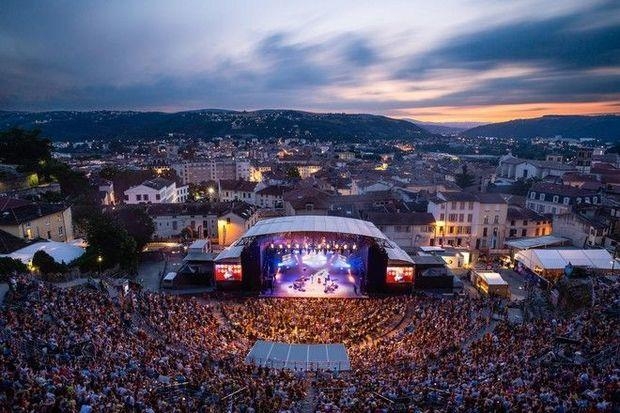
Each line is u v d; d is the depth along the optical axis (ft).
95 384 76.64
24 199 246.68
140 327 128.77
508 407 73.20
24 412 59.06
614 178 394.11
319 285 203.31
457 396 80.28
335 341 142.41
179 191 454.40
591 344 107.14
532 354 107.65
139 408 70.28
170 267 231.91
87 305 125.90
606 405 69.15
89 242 204.95
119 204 341.00
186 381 88.22
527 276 217.77
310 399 92.89
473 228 267.18
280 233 199.93
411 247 254.47
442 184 400.26
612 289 155.74
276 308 166.30
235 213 287.69
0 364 73.56
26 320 100.63
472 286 214.90
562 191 312.29
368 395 85.40
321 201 311.68
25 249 190.60
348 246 209.26
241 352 127.65
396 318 165.89
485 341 123.34
